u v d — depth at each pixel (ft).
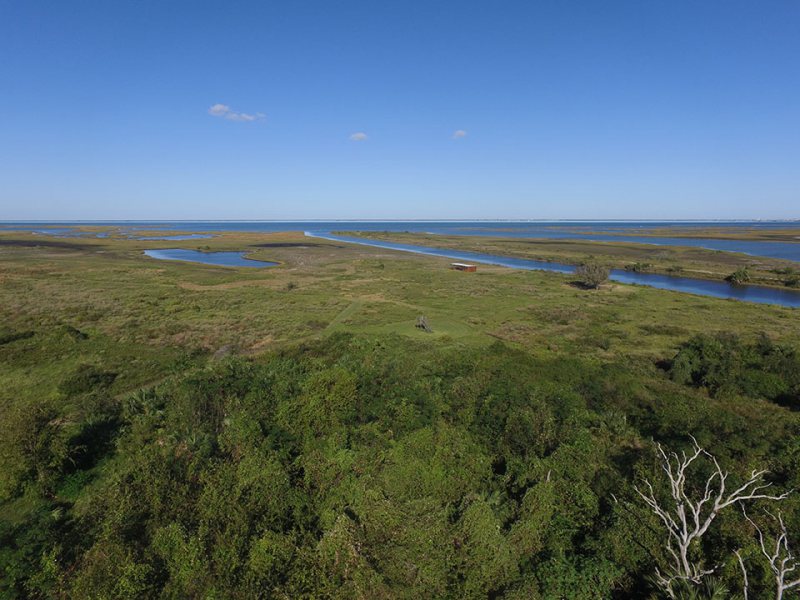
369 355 90.17
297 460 53.88
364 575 36.11
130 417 68.03
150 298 171.53
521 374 82.58
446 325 139.23
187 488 47.29
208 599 35.27
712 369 89.04
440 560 37.88
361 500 44.39
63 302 158.81
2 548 41.37
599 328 137.49
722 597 32.55
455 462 53.01
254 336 122.83
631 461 54.85
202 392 68.18
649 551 39.91
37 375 90.63
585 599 36.45
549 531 43.75
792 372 85.35
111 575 37.17
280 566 37.58
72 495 52.75
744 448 56.90
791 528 41.22
